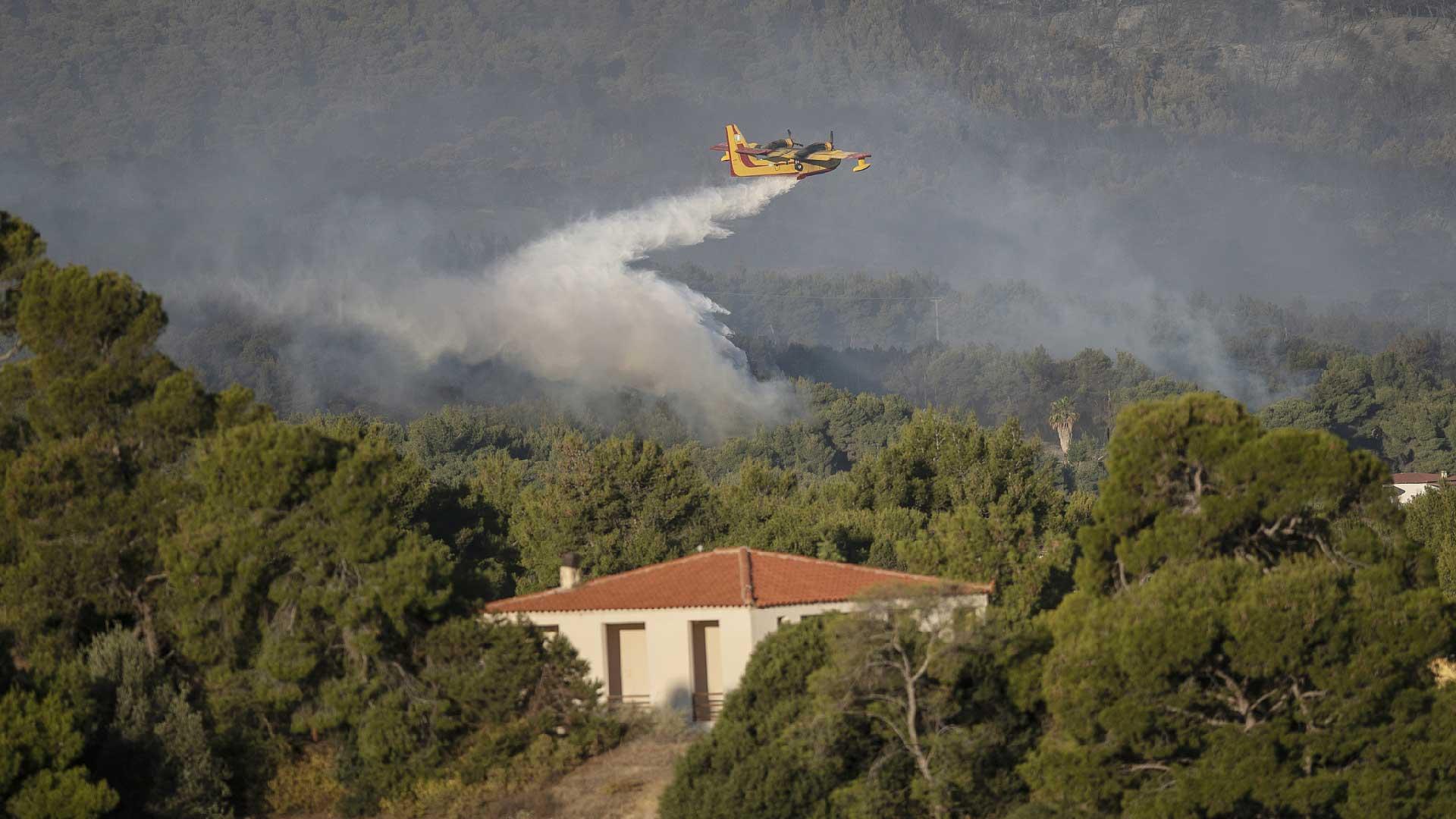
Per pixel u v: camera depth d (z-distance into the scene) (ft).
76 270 232.12
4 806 169.58
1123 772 178.40
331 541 201.87
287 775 198.49
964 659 179.32
